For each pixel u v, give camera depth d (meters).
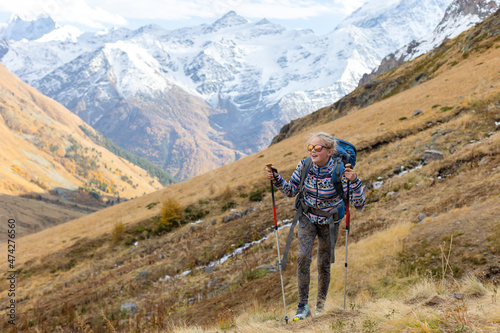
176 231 27.06
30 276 26.34
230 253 19.36
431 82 51.06
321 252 4.46
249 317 6.11
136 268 21.48
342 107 82.06
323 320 3.72
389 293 6.71
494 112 22.41
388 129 31.20
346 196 4.02
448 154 19.28
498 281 5.82
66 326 14.83
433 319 2.65
